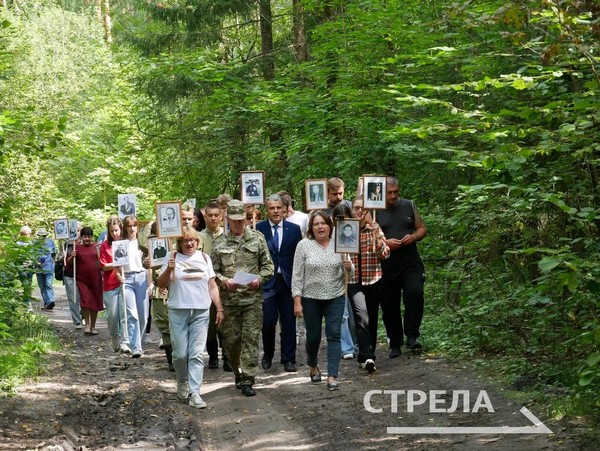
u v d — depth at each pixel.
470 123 8.25
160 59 17.34
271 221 10.84
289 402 8.84
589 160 7.27
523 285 9.09
